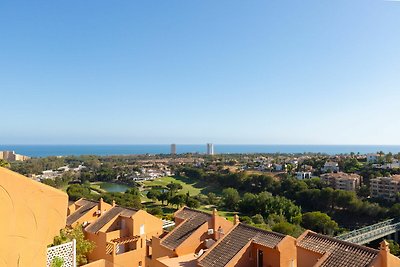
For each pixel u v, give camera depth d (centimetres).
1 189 804
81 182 15375
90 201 4147
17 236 829
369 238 6300
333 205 9281
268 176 12044
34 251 859
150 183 15988
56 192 920
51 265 1327
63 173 17225
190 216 3000
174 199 10019
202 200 11069
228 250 2231
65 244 1403
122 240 3123
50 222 901
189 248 2605
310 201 9638
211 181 15100
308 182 10969
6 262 806
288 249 2138
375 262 1791
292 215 8288
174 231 2823
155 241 2772
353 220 8612
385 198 9588
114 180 16975
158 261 2406
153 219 3475
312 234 2270
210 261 2180
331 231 7006
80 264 2906
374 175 11700
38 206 871
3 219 807
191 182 16075
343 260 1905
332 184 11319
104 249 3116
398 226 7056
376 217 8419
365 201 9144
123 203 8262
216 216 2783
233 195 10275
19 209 835
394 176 10650
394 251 5619
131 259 3114
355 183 10912
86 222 3544
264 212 8862
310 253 2106
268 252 2147
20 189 839
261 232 2320
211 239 2695
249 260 2194
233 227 2452
